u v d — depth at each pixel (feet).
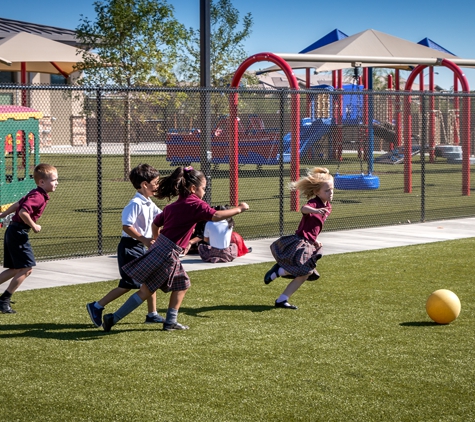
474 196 59.11
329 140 91.25
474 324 21.31
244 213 48.42
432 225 43.37
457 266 30.50
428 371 17.04
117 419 14.17
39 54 72.28
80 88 32.27
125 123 68.64
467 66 65.46
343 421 14.08
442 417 14.28
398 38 84.94
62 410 14.64
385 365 17.48
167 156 79.51
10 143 52.54
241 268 30.22
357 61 58.90
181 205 19.98
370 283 27.25
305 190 23.48
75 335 20.17
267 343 19.38
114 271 29.60
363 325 21.24
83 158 96.12
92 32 72.59
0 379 16.48
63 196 57.36
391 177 77.41
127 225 20.53
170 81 75.97
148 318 21.65
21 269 22.74
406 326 21.11
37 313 22.66
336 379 16.48
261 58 48.88
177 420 14.12
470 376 16.70
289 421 14.08
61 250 34.42
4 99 79.97
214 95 96.27
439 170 86.02
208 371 17.06
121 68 72.38
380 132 98.99
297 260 23.04
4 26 121.49
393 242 36.96
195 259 32.24
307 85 107.04
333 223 43.96
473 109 105.19
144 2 71.05
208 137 39.99
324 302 24.20
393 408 14.74
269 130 87.66
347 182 63.57
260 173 81.20
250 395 15.48
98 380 16.42
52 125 122.52
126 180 68.74
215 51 99.66
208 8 40.63
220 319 21.95
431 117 92.73
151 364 17.57
